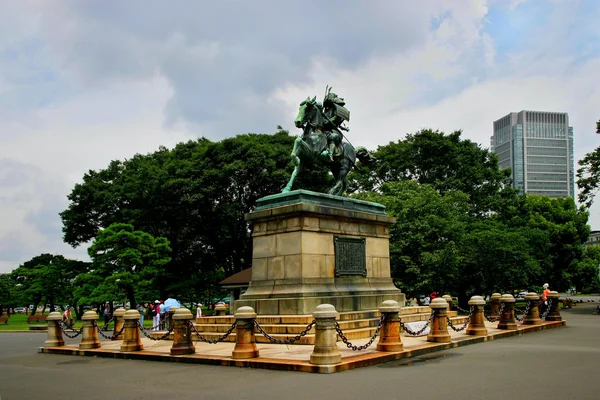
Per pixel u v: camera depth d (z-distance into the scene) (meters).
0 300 71.94
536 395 8.98
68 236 55.53
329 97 21.58
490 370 11.54
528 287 48.94
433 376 10.90
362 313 18.05
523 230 48.69
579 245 57.50
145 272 42.78
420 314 20.64
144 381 11.73
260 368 12.71
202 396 9.77
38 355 18.44
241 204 47.06
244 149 46.19
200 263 53.09
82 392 10.73
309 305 17.08
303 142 19.84
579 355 13.85
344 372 11.63
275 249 18.52
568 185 171.50
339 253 18.89
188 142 53.62
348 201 20.08
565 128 174.25
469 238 41.81
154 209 48.44
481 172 56.00
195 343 17.77
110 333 32.41
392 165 55.84
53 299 60.12
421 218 39.62
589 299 78.50
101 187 53.50
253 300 18.19
